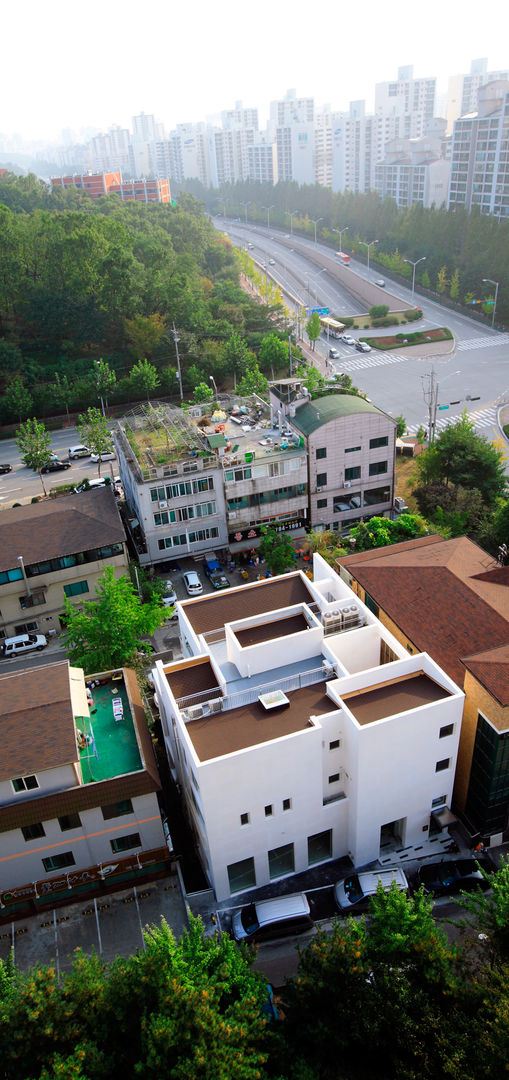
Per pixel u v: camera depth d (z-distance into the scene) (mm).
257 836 38312
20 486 92750
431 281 172750
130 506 78125
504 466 88938
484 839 41719
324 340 146000
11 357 111250
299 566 71188
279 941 38062
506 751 38062
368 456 75438
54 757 36812
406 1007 28672
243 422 80812
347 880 39500
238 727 37906
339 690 39594
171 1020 26609
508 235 154750
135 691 46250
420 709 37219
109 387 112062
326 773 39000
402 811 40500
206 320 128750
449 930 37781
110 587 51281
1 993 28906
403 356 135250
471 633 44000
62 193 196375
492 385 118688
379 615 49500
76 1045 26922
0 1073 26906
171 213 191750
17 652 63594
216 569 71250
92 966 30500
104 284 122438
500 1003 27219
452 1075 25906
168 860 41031
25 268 125625
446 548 53469
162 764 49375
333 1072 29219
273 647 42344
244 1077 25500
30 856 38344
